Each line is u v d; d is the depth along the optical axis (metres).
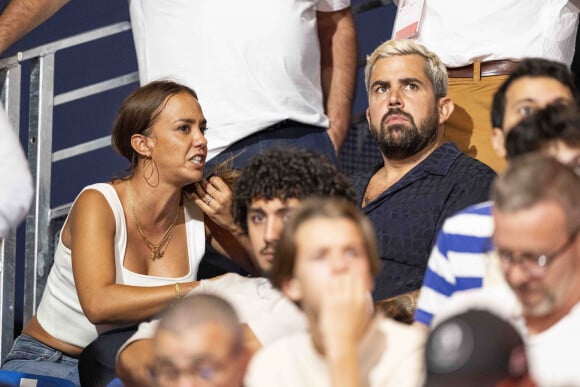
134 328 11.12
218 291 8.73
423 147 11.56
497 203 6.70
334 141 13.83
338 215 6.73
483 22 12.69
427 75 11.63
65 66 16.52
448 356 4.86
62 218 14.30
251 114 13.08
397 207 11.02
